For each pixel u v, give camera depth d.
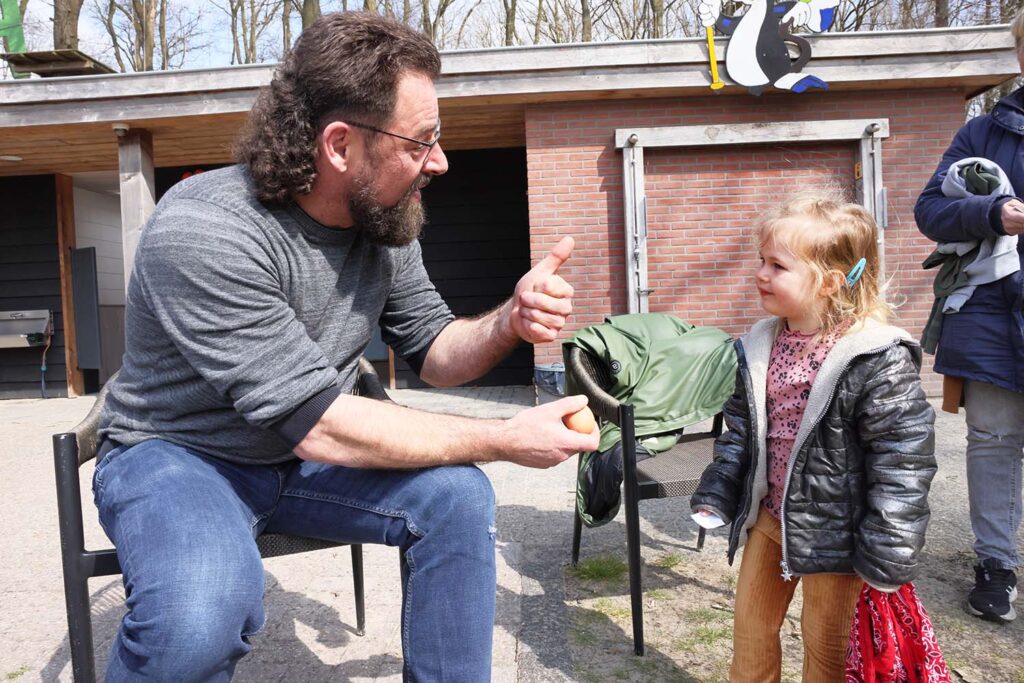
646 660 2.18
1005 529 2.38
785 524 1.70
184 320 1.41
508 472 4.56
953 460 4.39
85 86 7.08
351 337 1.72
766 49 6.67
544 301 1.68
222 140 8.17
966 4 13.62
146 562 1.28
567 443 1.50
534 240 7.26
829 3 6.68
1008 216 2.18
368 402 1.48
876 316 1.75
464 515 1.49
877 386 1.60
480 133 8.40
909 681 1.59
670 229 7.21
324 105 1.46
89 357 9.75
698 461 2.54
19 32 8.42
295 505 1.62
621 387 2.87
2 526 3.74
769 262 1.77
